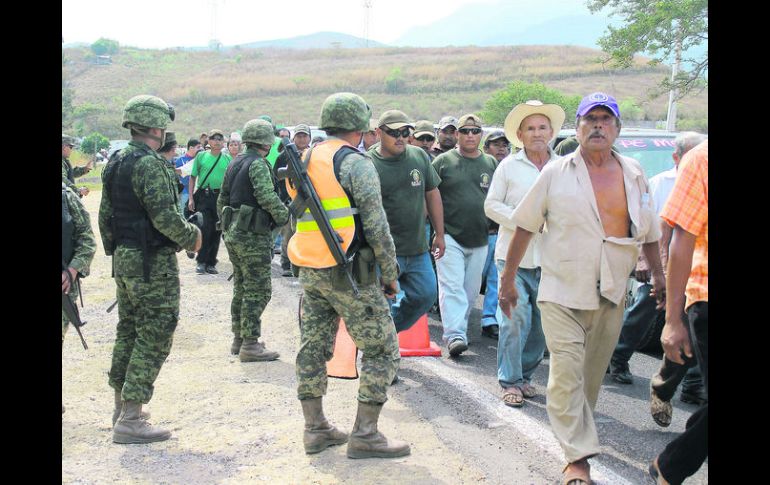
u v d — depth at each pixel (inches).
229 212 255.9
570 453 150.8
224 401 212.4
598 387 169.5
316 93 4104.3
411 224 228.4
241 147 478.0
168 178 179.6
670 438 184.1
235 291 263.7
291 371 243.4
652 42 811.4
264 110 3855.8
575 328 155.8
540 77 3644.2
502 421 194.1
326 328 174.7
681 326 136.9
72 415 203.9
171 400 213.8
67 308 183.2
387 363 169.8
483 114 2105.1
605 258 156.0
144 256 177.8
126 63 5580.7
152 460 171.5
